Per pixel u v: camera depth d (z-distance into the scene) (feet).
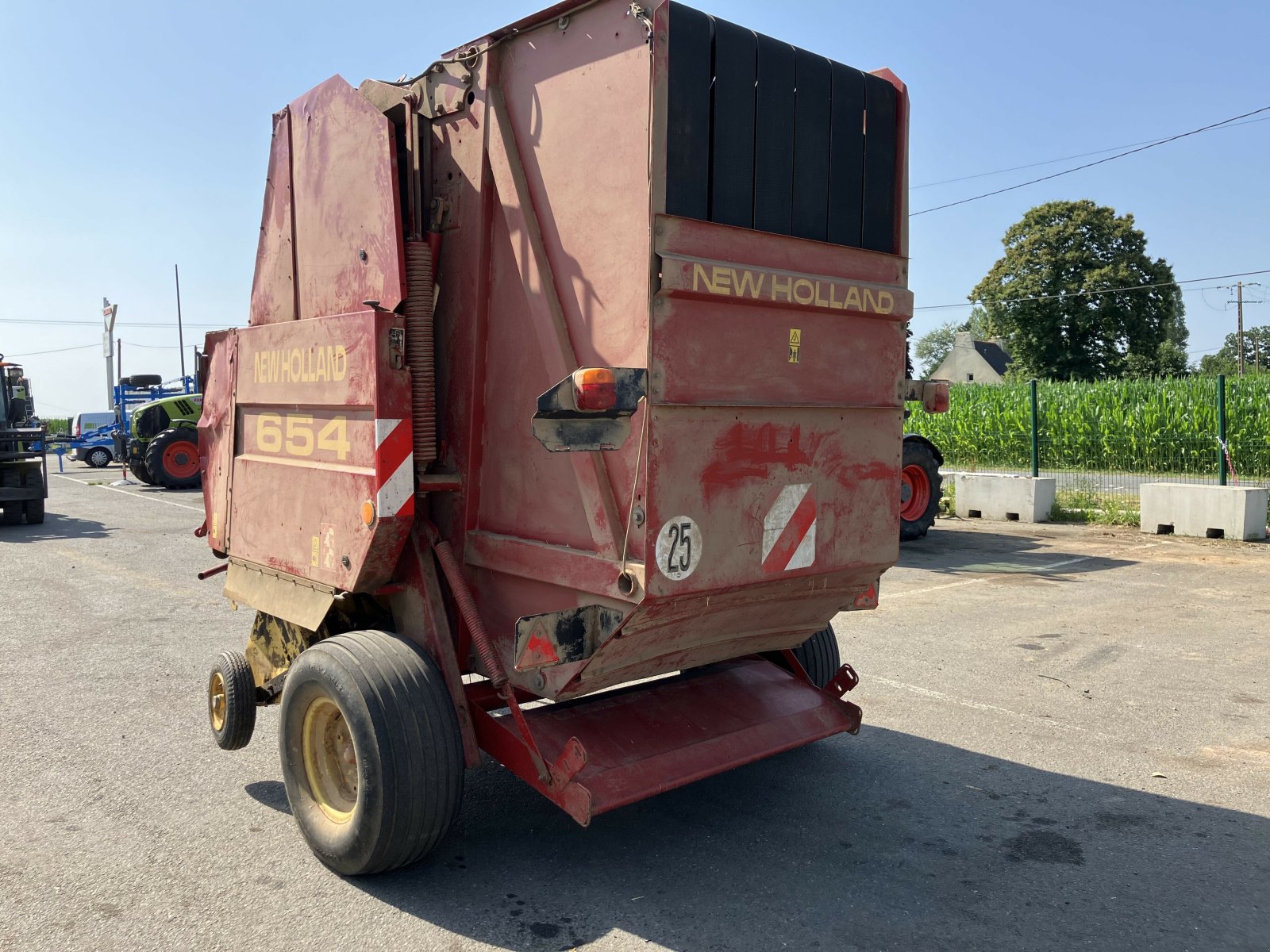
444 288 12.35
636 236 9.93
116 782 14.53
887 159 12.64
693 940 10.07
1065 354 167.32
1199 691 18.78
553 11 10.68
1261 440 58.59
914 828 12.85
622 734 11.94
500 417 11.71
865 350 12.30
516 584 11.64
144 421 71.67
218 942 10.04
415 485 11.66
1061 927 10.29
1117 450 64.75
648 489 9.87
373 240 11.67
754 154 10.89
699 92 10.21
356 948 9.93
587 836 12.67
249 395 14.34
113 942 10.01
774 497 11.19
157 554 38.09
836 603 13.08
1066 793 14.01
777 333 11.14
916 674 20.03
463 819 13.28
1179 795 13.91
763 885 11.30
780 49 11.14
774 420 11.11
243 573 14.93
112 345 105.40
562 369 10.75
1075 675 19.90
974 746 15.96
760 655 15.20
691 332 10.22
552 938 10.13
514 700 11.20
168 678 20.18
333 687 10.98
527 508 11.37
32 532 45.55
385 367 11.17
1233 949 9.86
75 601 28.53
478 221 11.69
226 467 15.16
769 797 13.93
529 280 11.12
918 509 38.96
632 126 9.95
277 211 13.98
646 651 11.41
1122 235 163.53
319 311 12.92
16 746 16.11
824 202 11.80
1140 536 39.83
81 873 11.60
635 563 9.96
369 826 10.66
